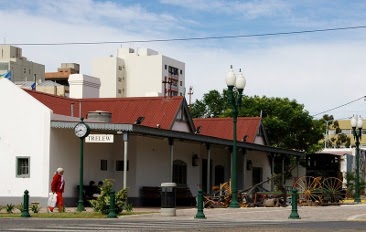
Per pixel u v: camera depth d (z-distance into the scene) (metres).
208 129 50.06
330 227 16.48
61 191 25.41
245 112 60.44
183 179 39.69
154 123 37.50
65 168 30.69
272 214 24.47
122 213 24.00
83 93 43.53
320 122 61.38
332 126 116.88
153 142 35.75
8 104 30.77
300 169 57.09
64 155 30.69
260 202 32.44
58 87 83.56
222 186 32.47
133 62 121.56
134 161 33.94
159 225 16.92
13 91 30.75
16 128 30.55
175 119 37.88
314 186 37.28
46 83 84.69
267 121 58.44
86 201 31.02
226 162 47.84
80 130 25.28
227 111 61.88
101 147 33.34
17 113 30.55
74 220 19.72
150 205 34.16
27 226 16.14
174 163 38.53
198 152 41.75
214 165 46.31
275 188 43.38
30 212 24.30
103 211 23.05
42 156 29.88
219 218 21.62
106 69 120.12
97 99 39.66
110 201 22.02
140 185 34.22
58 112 36.53
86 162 32.12
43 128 30.00
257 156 50.78
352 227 16.55
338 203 37.28
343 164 61.12
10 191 30.41
